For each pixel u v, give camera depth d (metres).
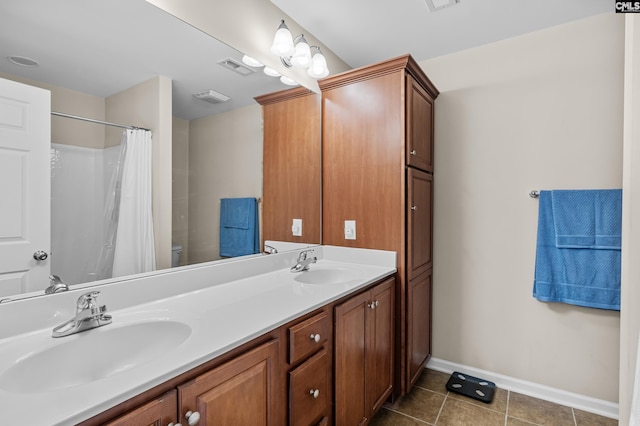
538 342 2.03
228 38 1.60
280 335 1.06
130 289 1.16
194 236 1.46
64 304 1.00
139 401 0.67
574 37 1.92
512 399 1.99
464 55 2.27
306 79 2.11
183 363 0.74
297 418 1.13
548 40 1.99
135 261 1.23
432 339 2.38
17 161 0.93
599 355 1.87
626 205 1.28
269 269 1.81
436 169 2.36
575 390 1.92
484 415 1.83
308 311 1.17
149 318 1.05
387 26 2.01
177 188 1.39
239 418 0.89
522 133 2.07
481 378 2.19
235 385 0.88
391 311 1.87
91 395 0.62
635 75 1.19
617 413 1.80
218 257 1.57
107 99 1.14
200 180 1.49
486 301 2.19
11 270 0.92
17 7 0.93
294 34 1.99
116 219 1.17
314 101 2.17
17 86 0.93
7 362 0.76
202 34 1.47
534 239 2.04
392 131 1.93
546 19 1.91
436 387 2.12
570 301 1.87
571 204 1.87
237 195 1.68
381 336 1.75
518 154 2.08
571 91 1.93
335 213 2.16
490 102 2.17
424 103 2.15
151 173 1.29
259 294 1.35
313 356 1.22
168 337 1.02
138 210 1.24
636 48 1.18
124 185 1.20
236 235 1.67
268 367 1.00
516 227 2.10
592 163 1.88
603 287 1.79
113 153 1.16
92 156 1.10
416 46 2.24
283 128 1.95
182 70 1.40
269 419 1.00
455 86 2.30
